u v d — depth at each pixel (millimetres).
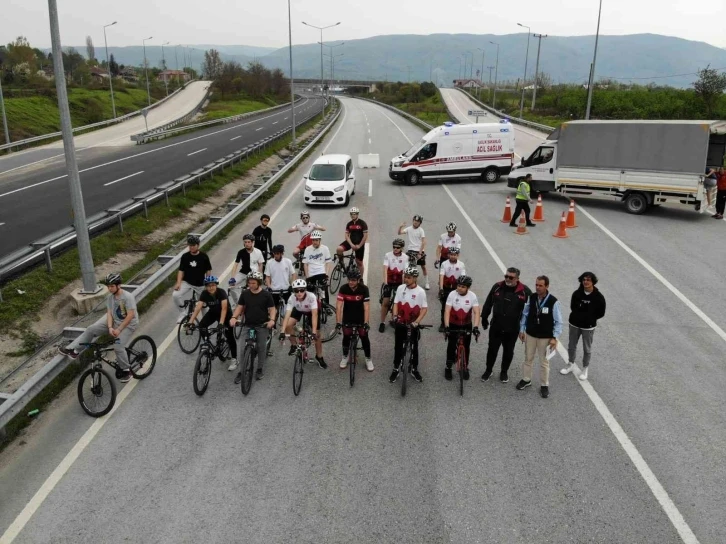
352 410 7945
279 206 21766
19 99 54938
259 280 8344
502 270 13984
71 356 8086
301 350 8469
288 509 6020
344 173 22266
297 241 16641
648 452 6938
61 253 13672
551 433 7352
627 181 19828
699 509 5980
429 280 13328
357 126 59594
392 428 7492
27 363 9289
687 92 56812
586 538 5598
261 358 8766
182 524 5820
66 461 6832
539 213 19078
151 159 32344
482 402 8141
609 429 7430
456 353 8586
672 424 7543
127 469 6680
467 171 27031
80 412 7898
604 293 12383
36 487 6391
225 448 7074
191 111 72250
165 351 9781
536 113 70500
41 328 10516
